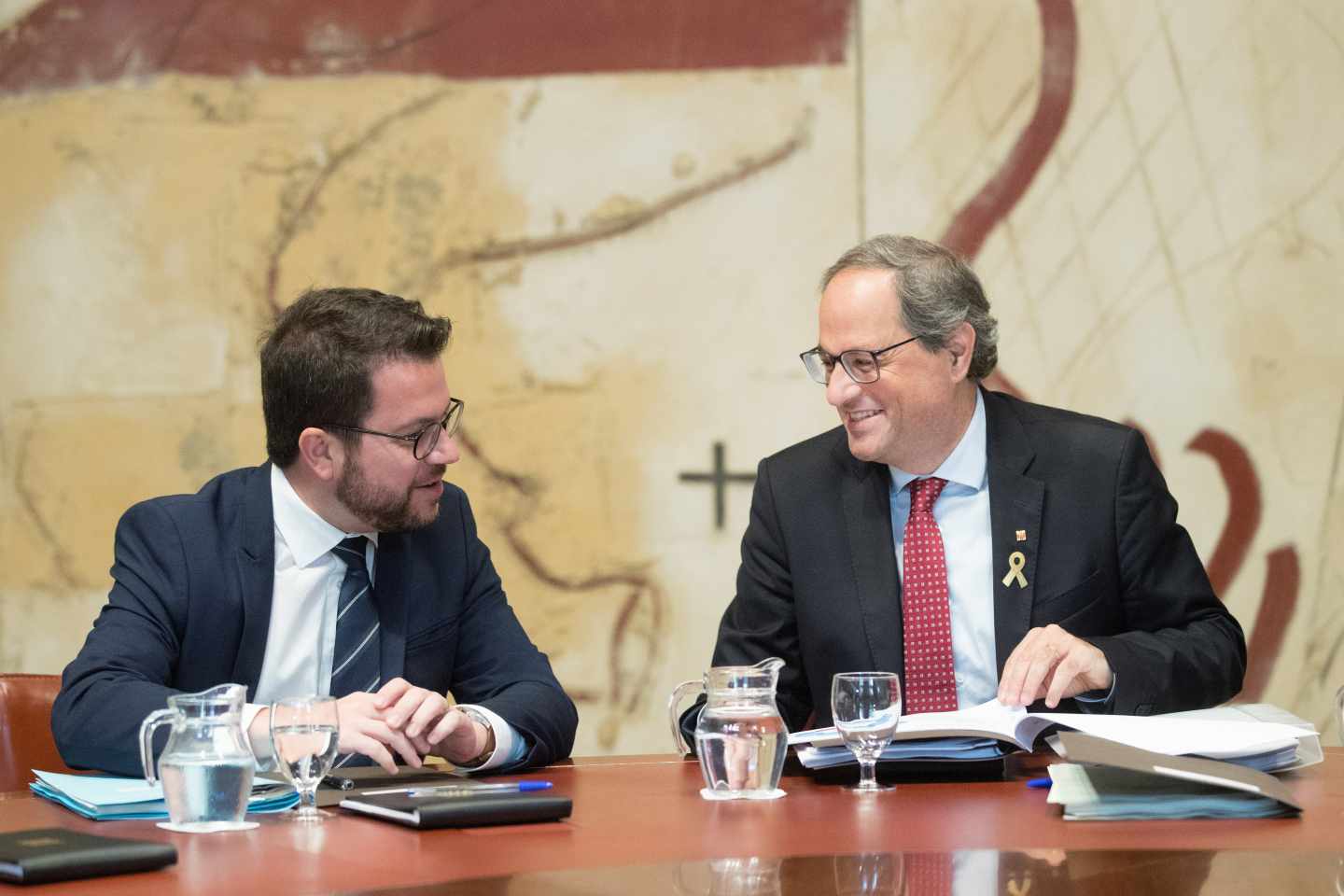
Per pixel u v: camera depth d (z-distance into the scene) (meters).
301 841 1.68
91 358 4.54
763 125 4.49
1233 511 4.36
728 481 4.47
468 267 4.52
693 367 4.49
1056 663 2.32
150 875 1.49
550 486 4.48
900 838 1.65
